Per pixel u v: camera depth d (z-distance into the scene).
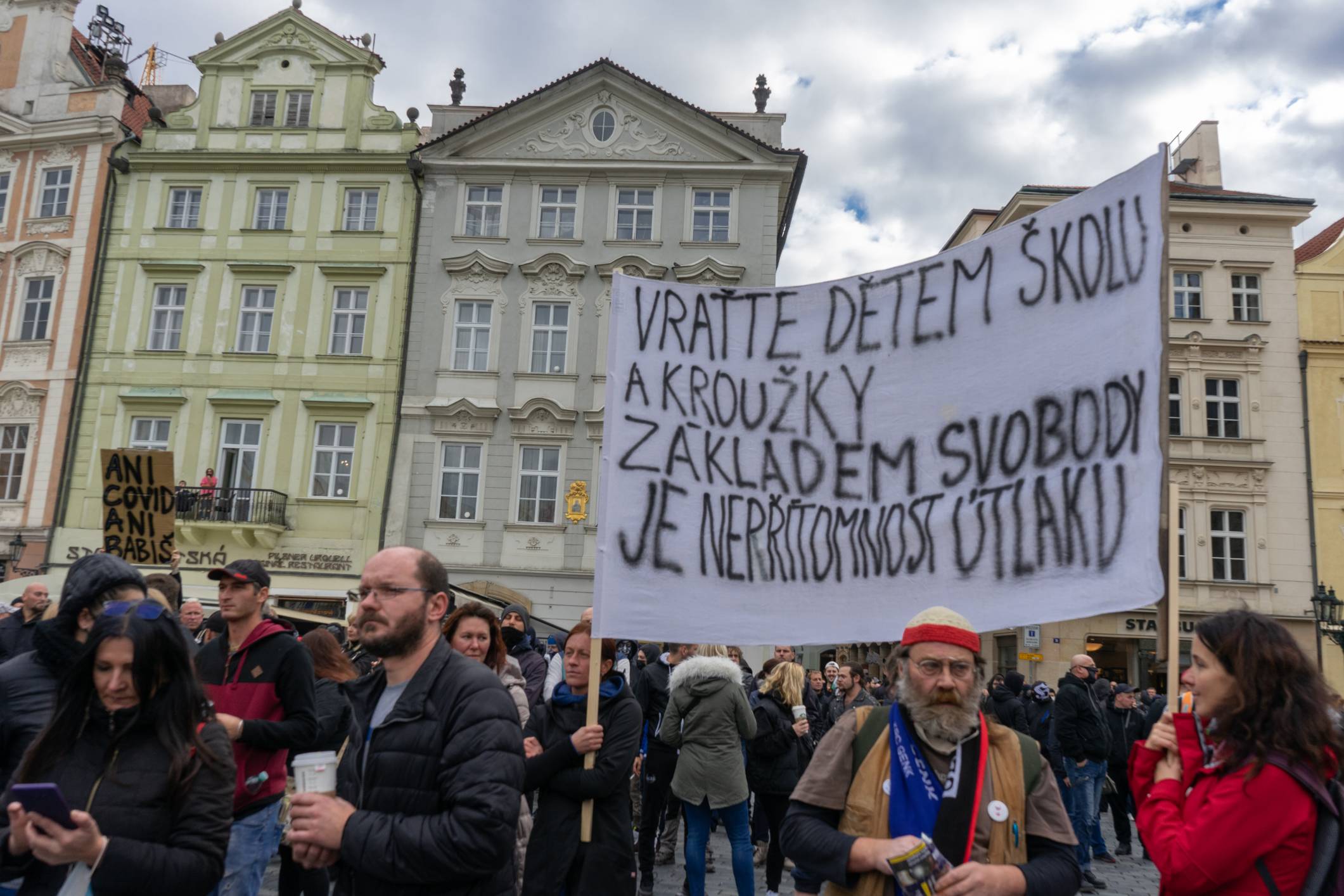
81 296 27.56
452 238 27.08
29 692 3.63
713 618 5.22
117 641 3.03
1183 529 27.42
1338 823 2.64
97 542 26.12
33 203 28.42
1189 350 28.17
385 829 2.91
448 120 28.91
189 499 25.62
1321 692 2.72
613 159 27.00
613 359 5.58
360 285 27.09
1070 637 27.09
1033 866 2.83
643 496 5.40
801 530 5.23
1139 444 4.38
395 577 3.22
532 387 26.27
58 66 29.27
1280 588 26.97
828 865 2.88
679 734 6.77
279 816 4.96
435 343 26.55
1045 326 4.82
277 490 25.88
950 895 2.67
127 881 2.82
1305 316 28.39
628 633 5.22
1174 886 2.74
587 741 4.75
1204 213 28.58
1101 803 11.95
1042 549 4.59
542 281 26.69
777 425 5.41
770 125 28.02
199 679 3.19
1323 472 27.58
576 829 4.80
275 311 27.09
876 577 5.02
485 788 2.97
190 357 26.94
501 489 25.77
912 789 2.94
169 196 27.91
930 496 4.98
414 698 3.16
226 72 28.52
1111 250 4.66
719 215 27.02
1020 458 4.76
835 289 5.48
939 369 5.12
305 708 4.82
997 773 2.96
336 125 28.05
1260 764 2.64
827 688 13.12
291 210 27.52
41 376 27.31
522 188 27.23
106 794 2.98
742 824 6.61
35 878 3.04
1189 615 26.92
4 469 27.08
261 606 5.06
